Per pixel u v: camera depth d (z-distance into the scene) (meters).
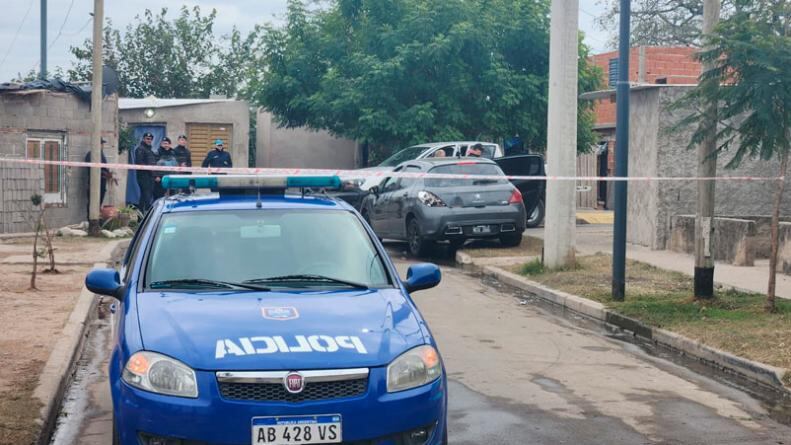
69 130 22.42
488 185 17.75
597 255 16.50
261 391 5.12
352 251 6.64
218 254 6.45
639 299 12.17
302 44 29.95
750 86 10.02
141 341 5.38
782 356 8.78
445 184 17.69
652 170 18.33
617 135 12.27
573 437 6.70
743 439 6.75
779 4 10.38
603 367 9.04
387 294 6.18
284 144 36.81
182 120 34.16
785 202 18.56
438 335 10.45
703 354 9.44
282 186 7.18
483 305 12.62
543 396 7.85
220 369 5.13
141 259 6.39
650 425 7.06
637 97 18.88
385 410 5.21
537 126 28.19
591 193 31.73
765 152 10.20
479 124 28.27
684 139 18.11
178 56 47.53
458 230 17.47
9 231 20.00
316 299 5.96
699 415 7.39
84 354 9.45
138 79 47.09
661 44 37.75
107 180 23.27
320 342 5.33
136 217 22.02
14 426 6.40
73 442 6.59
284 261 6.45
